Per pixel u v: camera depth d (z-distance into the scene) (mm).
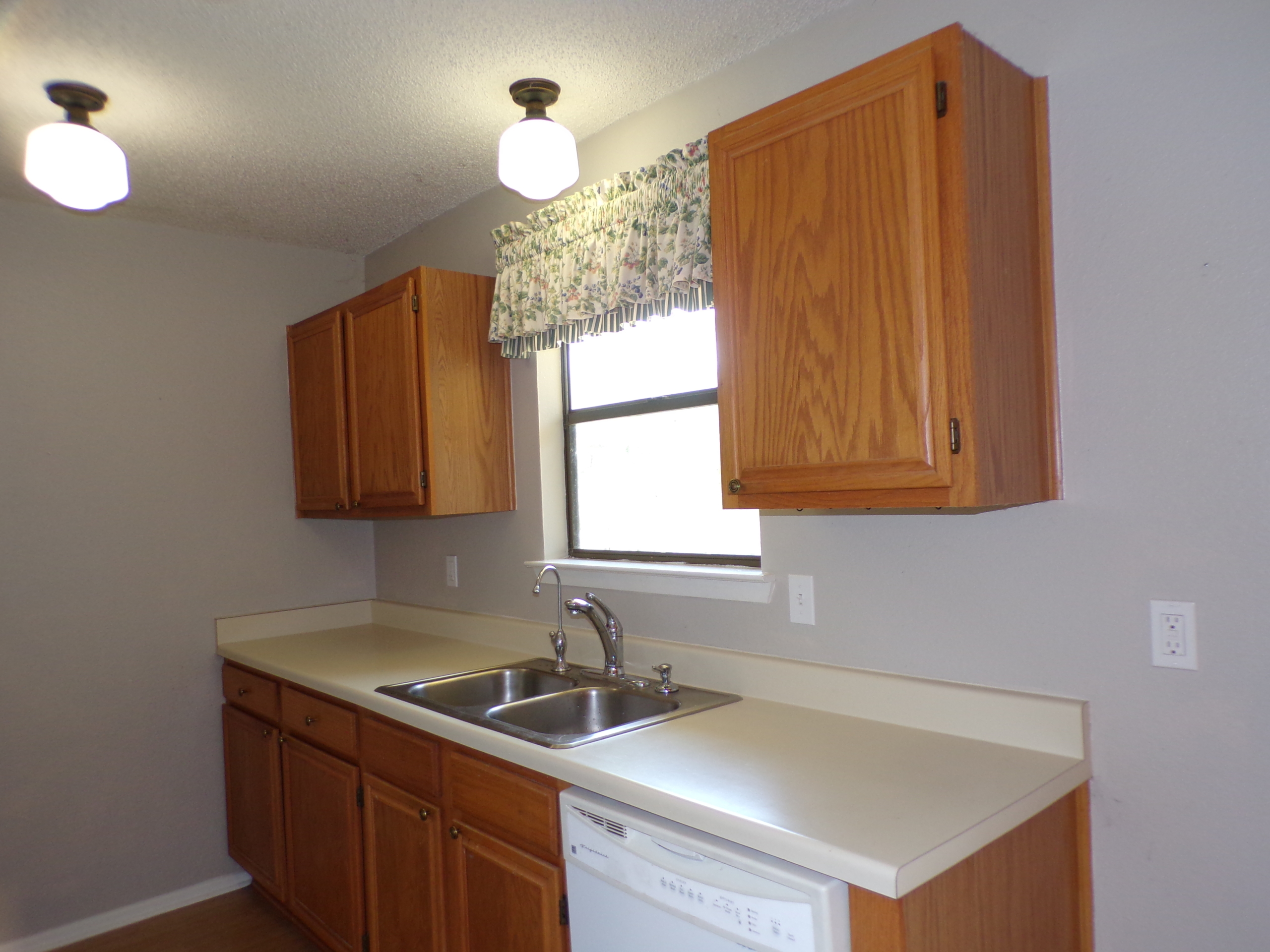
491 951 1725
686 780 1372
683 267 1899
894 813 1219
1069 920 1404
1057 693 1463
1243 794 1269
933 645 1633
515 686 2322
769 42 1865
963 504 1254
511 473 2623
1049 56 1438
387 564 3289
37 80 1889
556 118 2232
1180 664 1323
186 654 2904
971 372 1241
